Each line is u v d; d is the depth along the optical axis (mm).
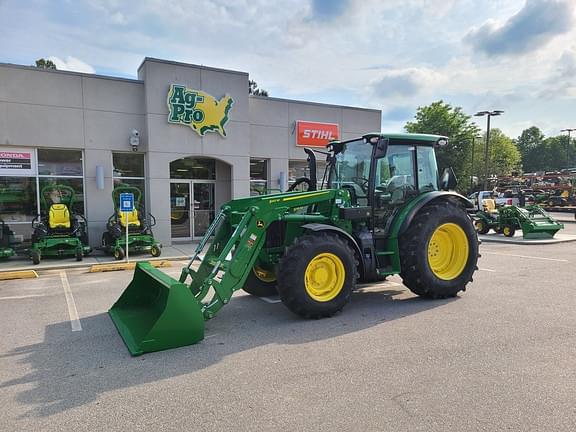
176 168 13359
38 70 10625
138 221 10852
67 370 3748
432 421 2820
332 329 4785
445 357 3906
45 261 9875
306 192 5535
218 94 12703
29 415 2967
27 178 10852
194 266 9398
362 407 3020
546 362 3768
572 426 2744
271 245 5719
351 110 15484
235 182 13203
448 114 43781
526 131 108125
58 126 10922
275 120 14188
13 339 4582
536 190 30953
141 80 11906
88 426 2816
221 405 3082
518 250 11523
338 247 5180
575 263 9234
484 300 5973
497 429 2713
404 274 5910
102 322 5156
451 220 6047
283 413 2953
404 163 6305
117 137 11633
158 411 3008
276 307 5812
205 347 4270
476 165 49000
